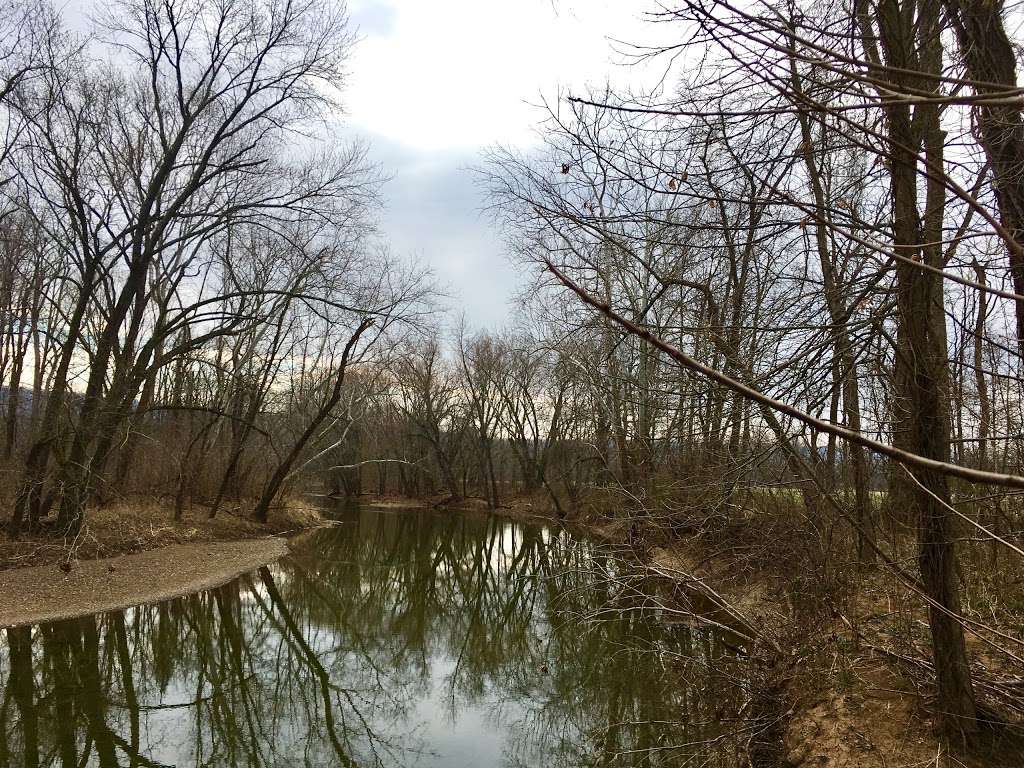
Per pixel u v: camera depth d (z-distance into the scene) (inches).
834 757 205.5
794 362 184.4
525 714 402.6
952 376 207.9
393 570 891.4
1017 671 202.4
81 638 505.0
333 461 1998.0
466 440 2001.7
